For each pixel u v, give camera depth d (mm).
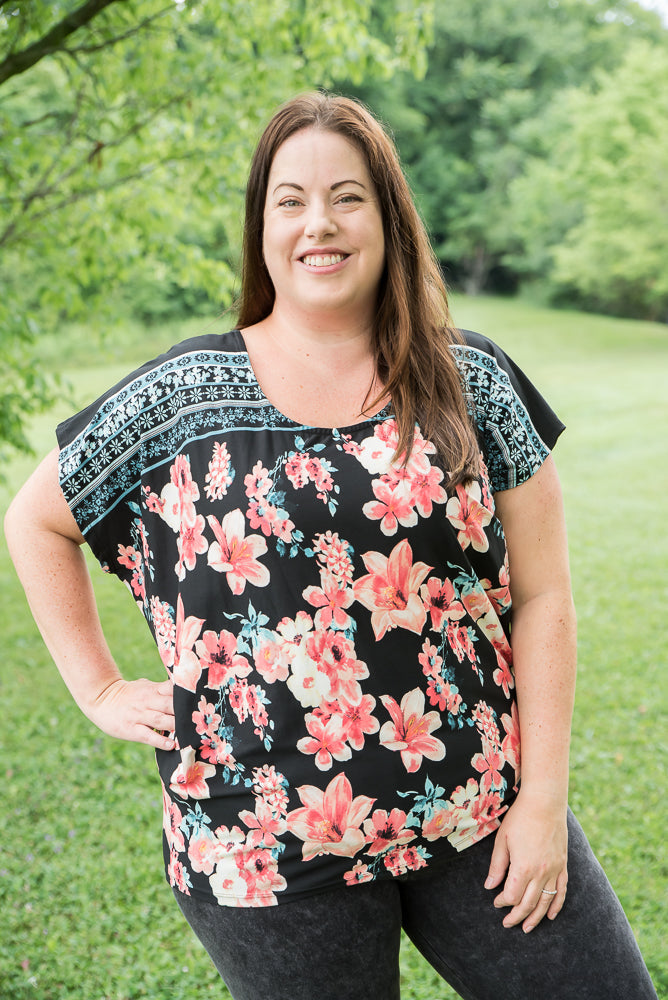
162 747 1444
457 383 1456
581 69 37750
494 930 1414
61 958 2859
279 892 1360
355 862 1361
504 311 32969
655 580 7008
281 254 1455
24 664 5766
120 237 5215
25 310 4535
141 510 1474
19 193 4707
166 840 1486
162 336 24594
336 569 1354
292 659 1343
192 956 2875
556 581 1541
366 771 1351
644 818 3539
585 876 1457
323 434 1400
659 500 9828
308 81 5051
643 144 26297
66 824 3709
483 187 37438
